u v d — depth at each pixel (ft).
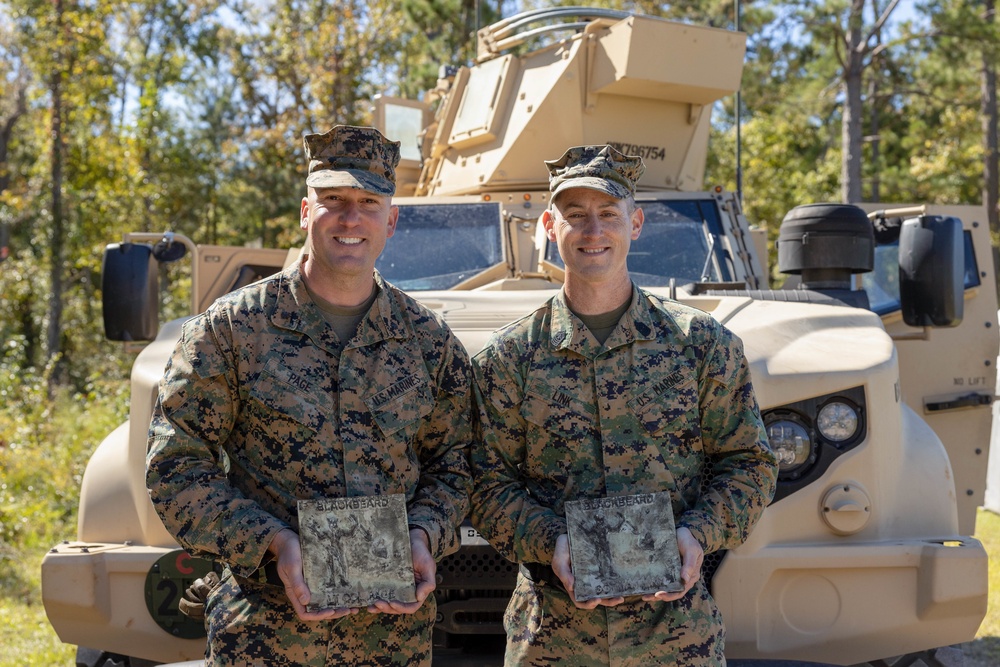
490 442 9.20
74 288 84.58
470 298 13.33
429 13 70.95
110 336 13.92
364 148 8.74
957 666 11.50
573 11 19.08
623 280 9.12
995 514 31.40
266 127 105.29
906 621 10.65
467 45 71.56
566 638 8.80
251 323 8.68
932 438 11.81
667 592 8.25
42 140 78.95
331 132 8.73
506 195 18.22
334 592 7.95
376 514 8.13
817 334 11.92
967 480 16.61
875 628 10.67
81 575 11.08
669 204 17.35
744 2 73.05
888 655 10.82
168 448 8.50
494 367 9.20
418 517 8.56
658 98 19.39
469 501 9.12
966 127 94.22
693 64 18.48
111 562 11.17
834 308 12.66
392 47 84.94
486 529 9.12
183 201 103.45
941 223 13.04
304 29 87.61
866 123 110.73
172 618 11.12
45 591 11.09
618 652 8.64
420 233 16.89
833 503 10.80
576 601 8.26
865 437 11.03
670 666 8.64
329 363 8.71
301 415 8.52
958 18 71.56
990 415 16.69
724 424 9.21
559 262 16.52
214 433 8.63
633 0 77.25
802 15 72.95
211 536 8.20
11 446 32.68
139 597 11.19
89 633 11.27
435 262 16.55
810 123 97.81
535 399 9.04
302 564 7.95
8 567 24.26
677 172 20.03
